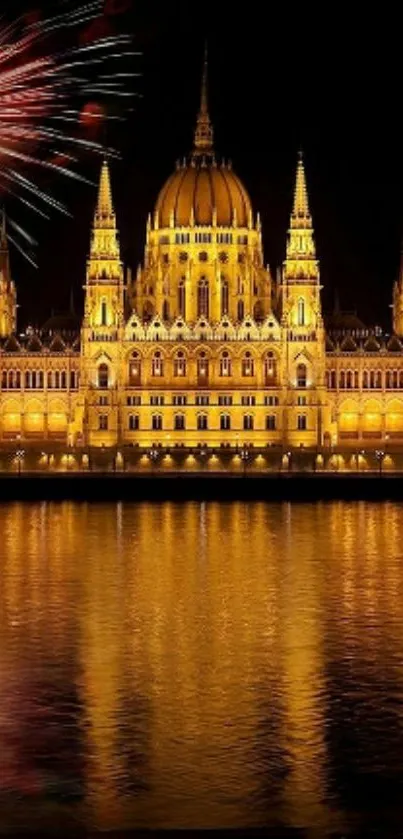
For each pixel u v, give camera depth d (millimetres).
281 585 123812
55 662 88938
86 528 174625
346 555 146750
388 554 147625
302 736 72875
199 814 62812
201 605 111688
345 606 111375
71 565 137875
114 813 62938
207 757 69688
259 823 61812
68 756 69875
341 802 64000
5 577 128875
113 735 73125
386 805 63625
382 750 70625
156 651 92500
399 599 115188
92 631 99562
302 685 83000
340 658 90250
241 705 78500
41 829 61375
